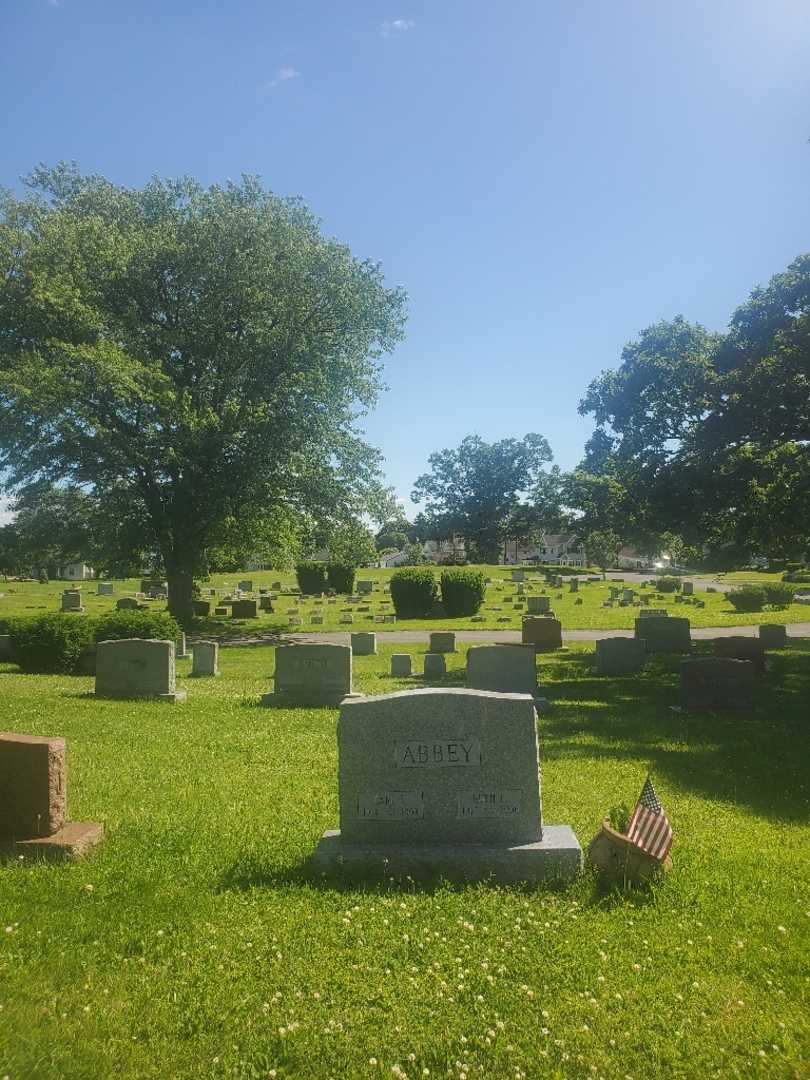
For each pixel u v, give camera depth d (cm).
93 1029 411
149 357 3534
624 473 2417
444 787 649
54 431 3384
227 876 615
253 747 1166
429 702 653
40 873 611
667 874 619
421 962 484
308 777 977
